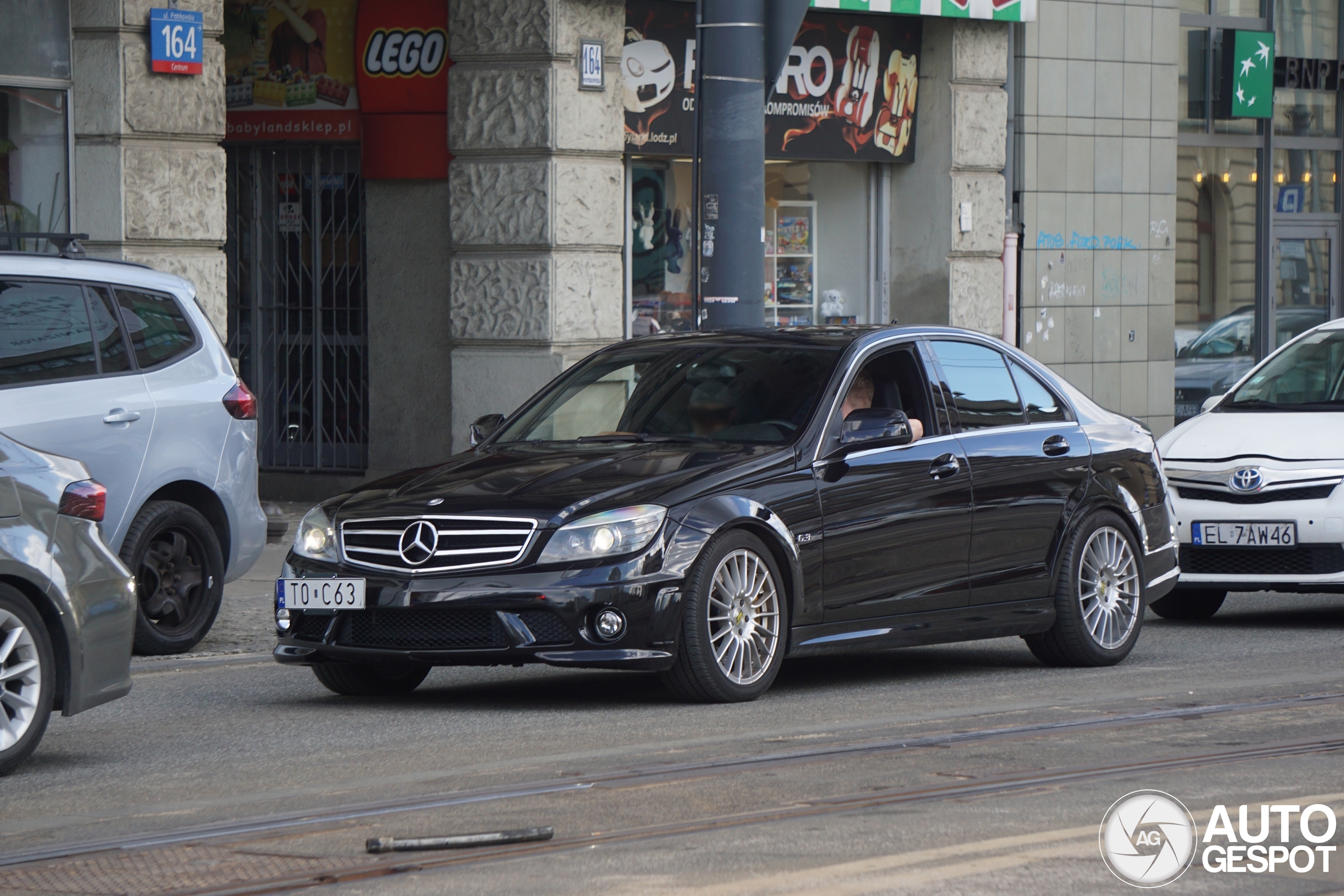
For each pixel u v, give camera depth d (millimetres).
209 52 45062
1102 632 29797
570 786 19500
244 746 22609
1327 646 32406
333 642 24781
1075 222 63219
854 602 26344
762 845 16688
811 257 58594
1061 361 63125
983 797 18797
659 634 24062
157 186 44219
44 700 21031
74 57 43688
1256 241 71438
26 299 28812
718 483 24953
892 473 26859
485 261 50719
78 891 15500
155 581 30859
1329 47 73500
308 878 15688
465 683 28469
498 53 50250
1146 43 64562
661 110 53375
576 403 28281
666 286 54719
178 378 31031
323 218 53531
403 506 24547
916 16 58719
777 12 37406
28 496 21266
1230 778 19781
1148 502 30812
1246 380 38500
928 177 59344
